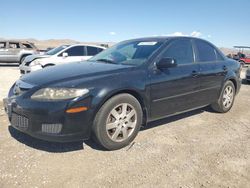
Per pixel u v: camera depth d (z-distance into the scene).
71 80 3.43
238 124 5.02
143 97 3.88
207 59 5.16
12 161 3.27
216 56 5.47
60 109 3.21
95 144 3.85
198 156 3.57
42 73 3.93
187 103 4.66
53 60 10.77
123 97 3.64
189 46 4.86
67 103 3.22
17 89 3.69
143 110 4.02
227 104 5.73
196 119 5.23
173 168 3.23
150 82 3.94
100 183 2.87
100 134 3.49
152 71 4.02
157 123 4.89
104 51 5.24
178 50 4.60
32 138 3.97
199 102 4.95
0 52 16.75
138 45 4.68
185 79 4.47
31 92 3.40
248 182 2.97
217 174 3.12
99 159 3.41
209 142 4.07
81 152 3.58
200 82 4.82
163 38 4.73
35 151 3.56
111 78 3.58
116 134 3.65
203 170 3.20
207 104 5.23
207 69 4.98
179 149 3.78
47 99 3.27
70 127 3.27
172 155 3.58
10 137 3.99
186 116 5.41
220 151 3.75
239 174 3.13
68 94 3.26
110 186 2.82
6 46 16.98
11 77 11.24
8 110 3.68
